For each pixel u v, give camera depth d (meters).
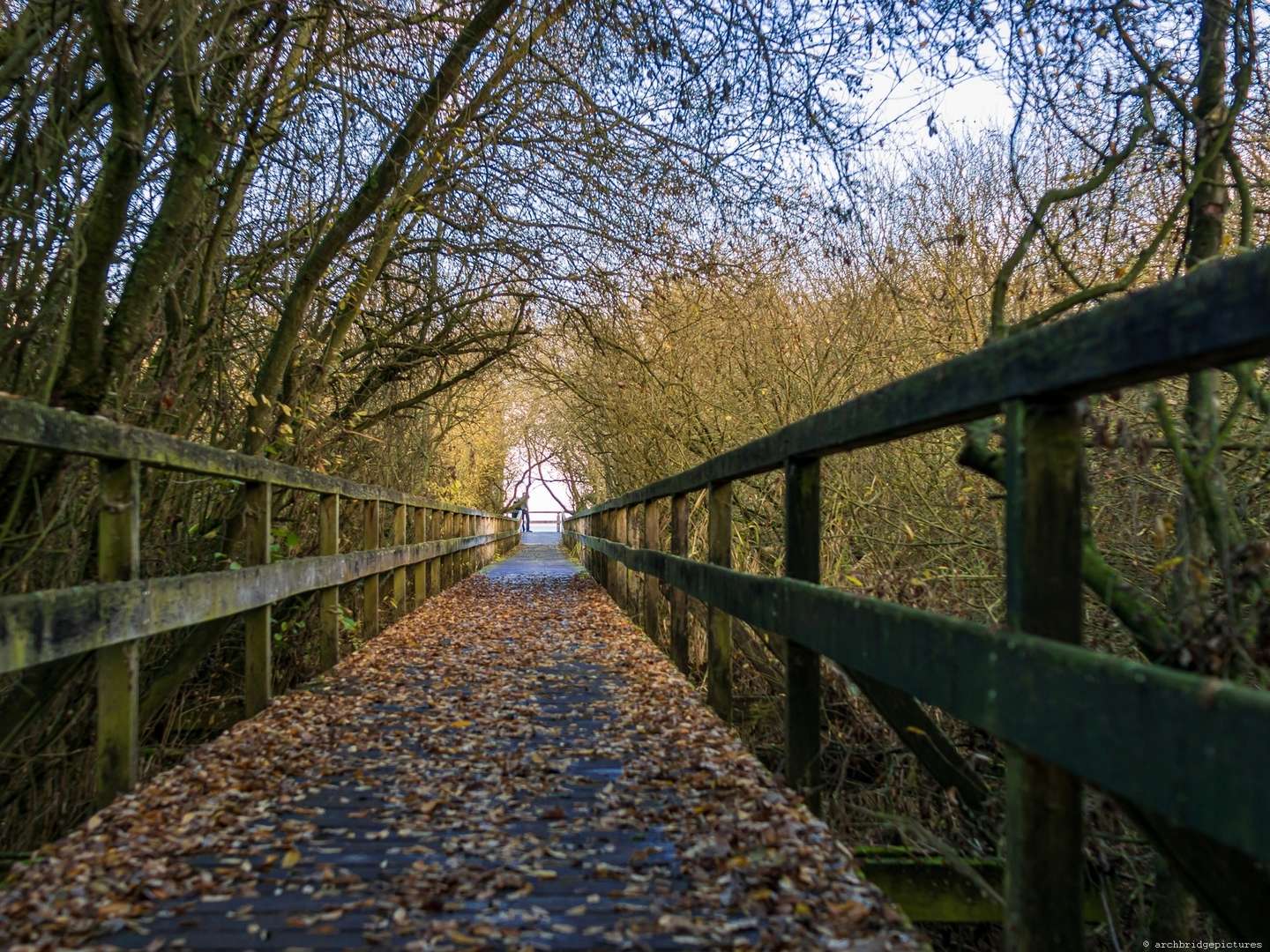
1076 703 1.50
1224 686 1.19
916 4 5.07
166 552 5.80
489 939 2.06
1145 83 4.29
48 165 4.57
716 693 4.49
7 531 3.86
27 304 4.59
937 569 6.24
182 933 2.10
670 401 10.31
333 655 5.71
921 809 4.87
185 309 5.96
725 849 2.57
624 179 8.42
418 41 6.84
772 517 8.89
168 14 4.40
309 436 8.66
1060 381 1.57
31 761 3.90
